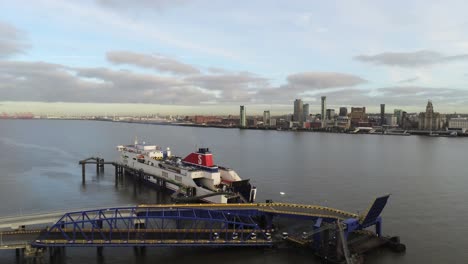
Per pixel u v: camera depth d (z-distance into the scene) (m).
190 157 146.12
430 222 110.75
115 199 136.62
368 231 96.19
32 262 77.88
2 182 165.75
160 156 168.75
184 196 123.75
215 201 116.06
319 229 85.50
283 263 79.75
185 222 105.38
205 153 137.38
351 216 92.62
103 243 79.12
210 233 84.88
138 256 82.44
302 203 134.25
